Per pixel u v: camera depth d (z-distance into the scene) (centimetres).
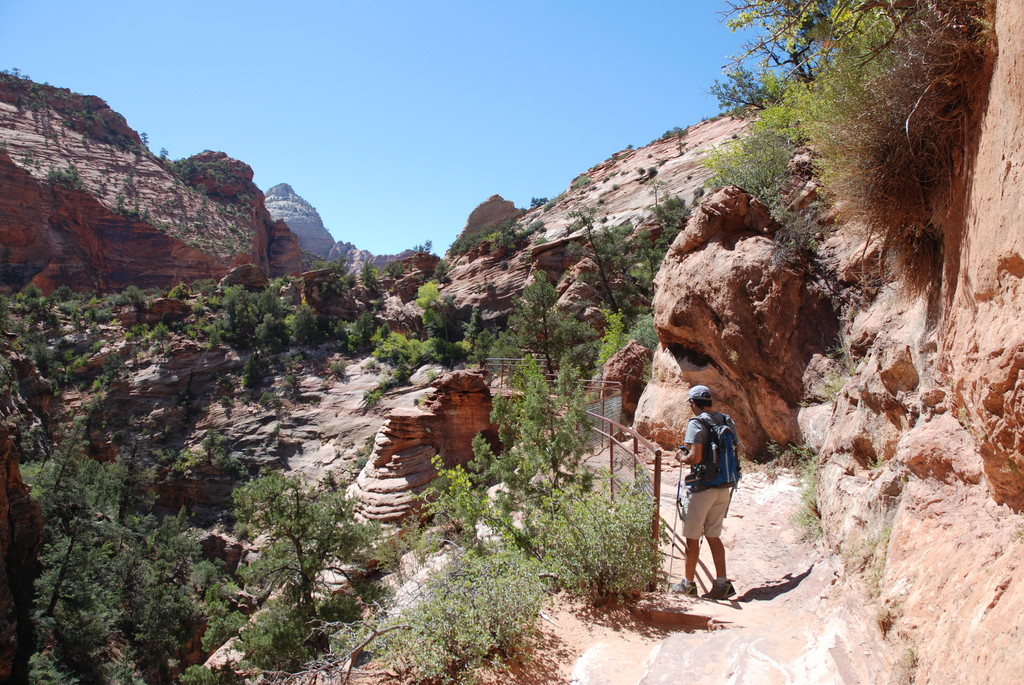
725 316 892
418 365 7762
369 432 7012
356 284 9856
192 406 7762
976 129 308
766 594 507
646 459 645
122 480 4628
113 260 15688
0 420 2866
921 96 324
